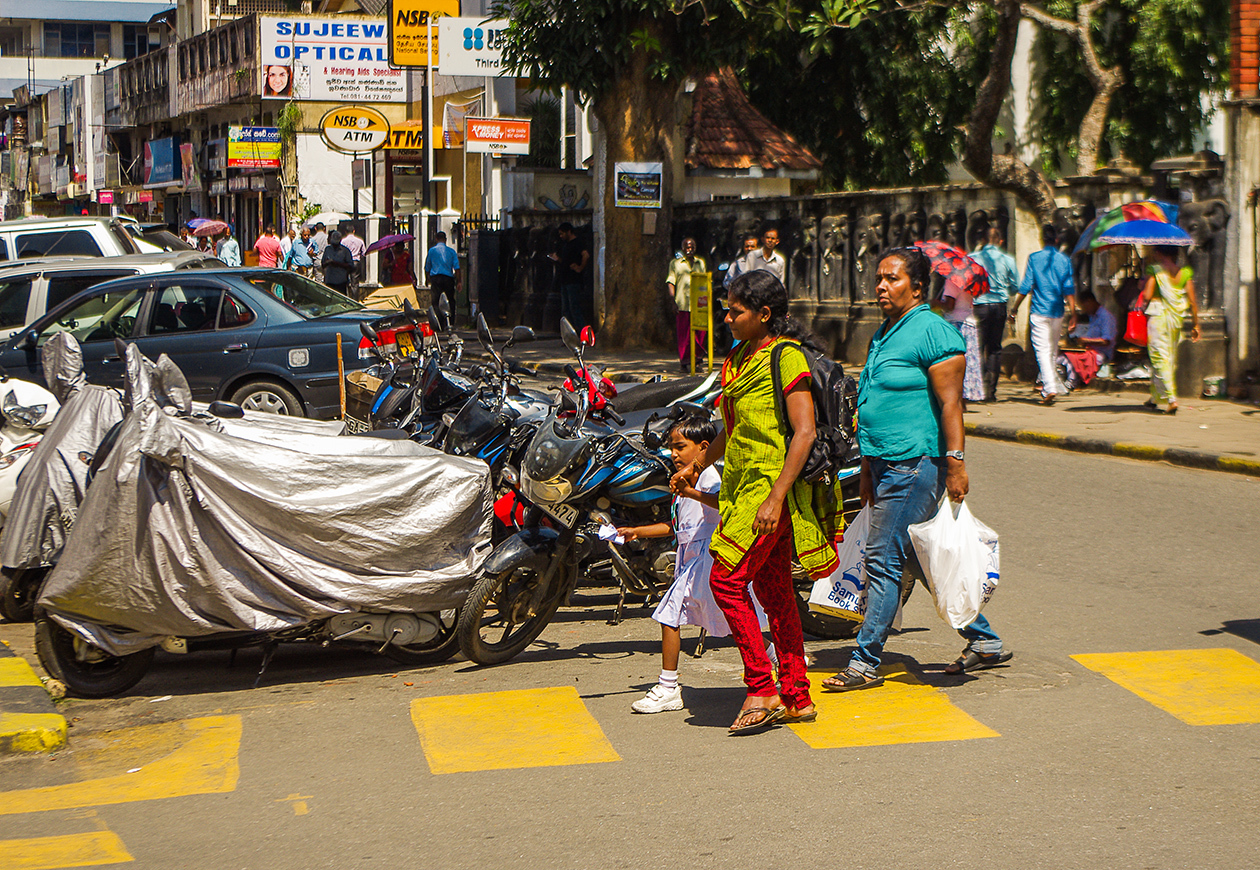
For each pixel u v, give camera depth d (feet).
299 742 17.79
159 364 20.26
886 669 20.62
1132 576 25.85
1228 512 31.45
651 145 70.08
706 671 20.98
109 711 19.57
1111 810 14.71
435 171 121.49
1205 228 49.52
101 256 51.01
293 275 44.01
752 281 17.17
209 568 19.35
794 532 17.39
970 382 48.24
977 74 79.92
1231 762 16.17
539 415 24.77
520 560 20.89
